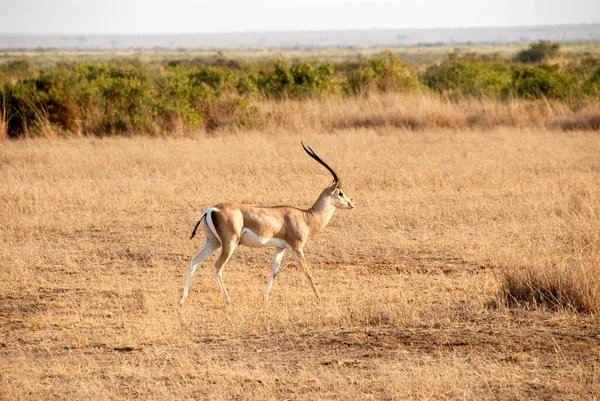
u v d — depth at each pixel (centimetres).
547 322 1845
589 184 3516
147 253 2630
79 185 3688
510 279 2097
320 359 1633
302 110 6069
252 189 3594
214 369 1568
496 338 1739
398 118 6034
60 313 1992
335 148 4878
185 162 4328
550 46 15675
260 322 1891
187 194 3512
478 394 1438
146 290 2205
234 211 2072
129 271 2420
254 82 7450
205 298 2128
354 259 2544
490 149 4778
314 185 3678
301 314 1925
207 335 1811
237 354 1673
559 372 1524
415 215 3064
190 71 7931
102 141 5219
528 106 6231
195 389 1473
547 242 2611
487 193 3500
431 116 6019
